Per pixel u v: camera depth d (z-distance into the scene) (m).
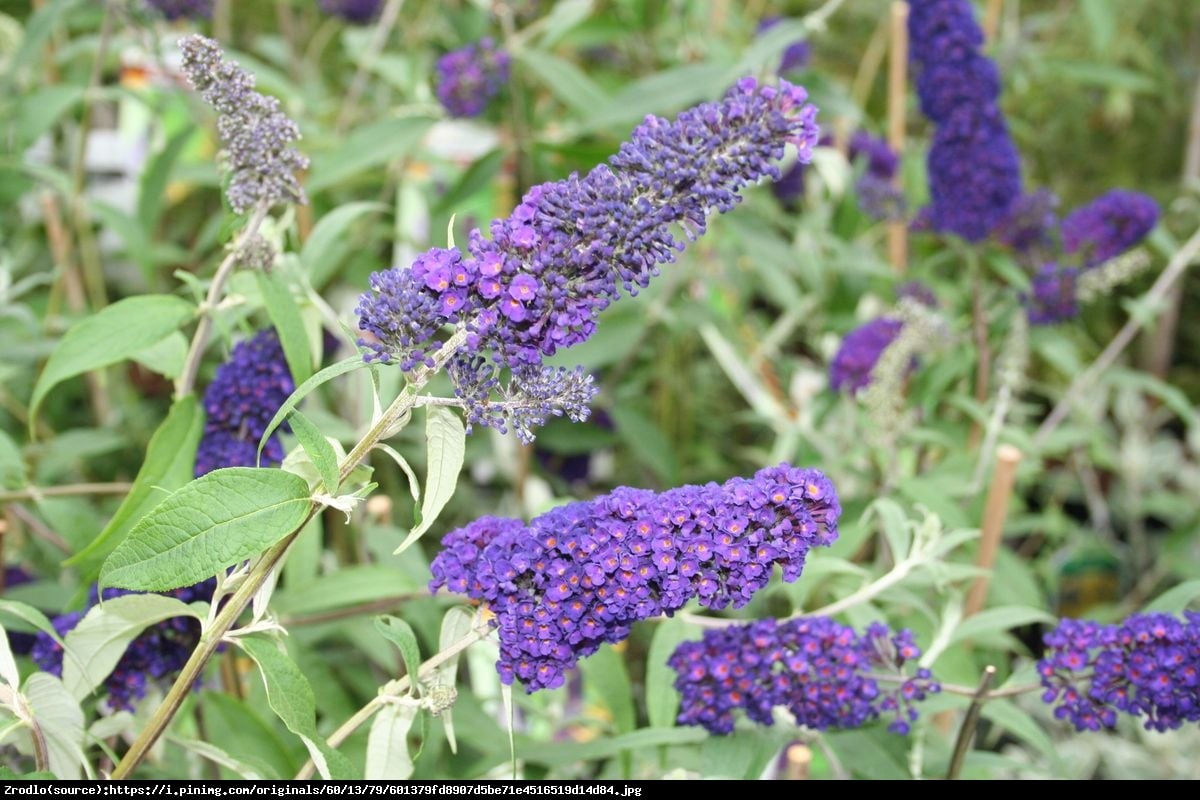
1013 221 1.61
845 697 1.28
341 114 2.32
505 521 1.21
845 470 1.72
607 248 1.15
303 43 2.86
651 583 1.20
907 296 1.71
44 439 1.87
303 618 1.43
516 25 2.05
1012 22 2.51
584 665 1.40
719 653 1.29
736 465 2.48
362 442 1.17
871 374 1.54
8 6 2.59
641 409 2.39
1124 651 1.26
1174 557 2.12
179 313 1.30
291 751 1.38
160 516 1.16
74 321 1.79
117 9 1.71
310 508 1.18
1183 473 2.43
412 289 1.15
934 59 1.57
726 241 2.19
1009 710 1.35
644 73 2.15
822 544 1.21
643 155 1.16
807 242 2.21
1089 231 1.64
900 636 1.30
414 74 2.07
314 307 1.38
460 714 1.46
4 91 1.69
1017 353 1.60
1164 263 2.54
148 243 1.65
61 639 1.24
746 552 1.19
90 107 1.76
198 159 2.12
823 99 1.79
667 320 1.97
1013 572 1.61
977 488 1.58
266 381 1.31
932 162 1.62
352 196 2.31
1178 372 2.88
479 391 1.17
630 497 1.20
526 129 1.82
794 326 2.40
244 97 1.24
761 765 1.32
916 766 1.39
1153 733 1.97
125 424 1.93
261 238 1.29
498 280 1.15
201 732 1.38
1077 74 2.29
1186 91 2.84
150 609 1.24
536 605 1.20
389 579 1.43
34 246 2.23
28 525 1.51
